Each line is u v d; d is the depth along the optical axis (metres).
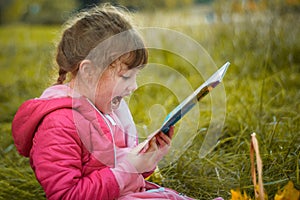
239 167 2.71
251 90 3.93
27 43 7.85
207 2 8.55
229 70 4.60
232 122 3.25
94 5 2.38
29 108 1.96
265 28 4.96
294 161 2.62
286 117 3.21
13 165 3.10
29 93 4.73
